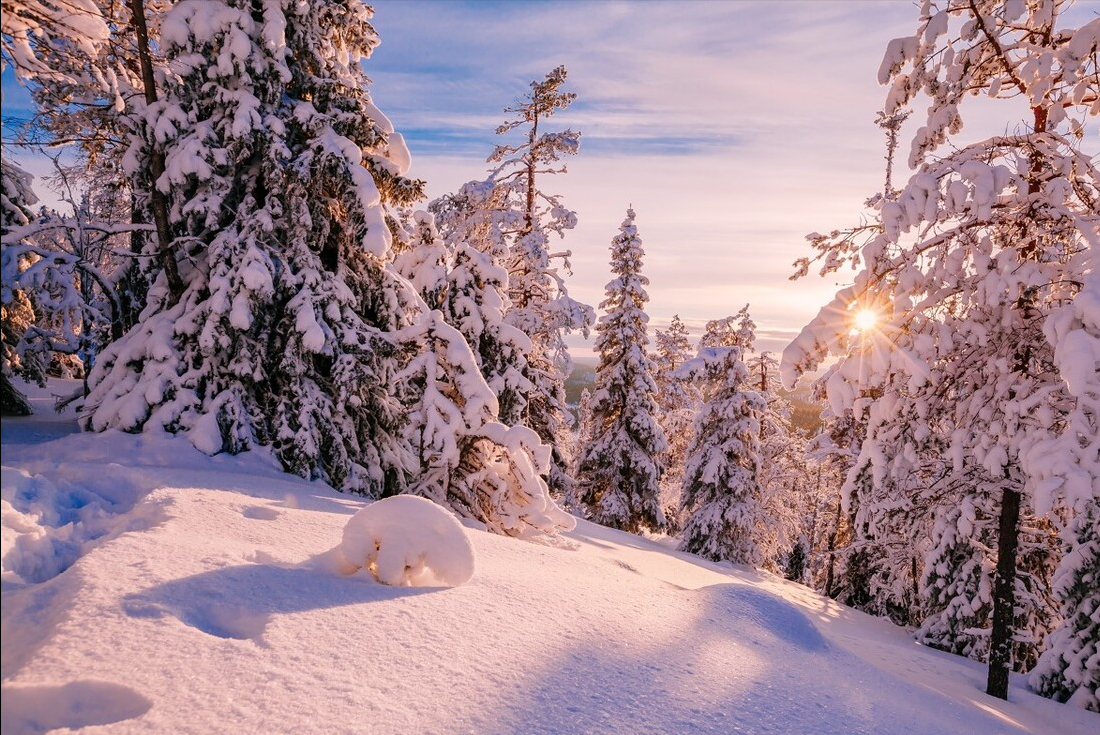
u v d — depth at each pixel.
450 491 12.34
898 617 22.67
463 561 5.89
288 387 11.38
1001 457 9.21
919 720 5.21
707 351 26.75
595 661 4.71
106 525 6.02
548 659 4.58
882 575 23.30
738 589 8.01
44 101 10.61
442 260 15.05
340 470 11.51
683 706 4.27
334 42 13.39
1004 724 6.49
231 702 3.36
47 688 3.14
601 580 7.82
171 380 10.67
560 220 22.75
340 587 5.25
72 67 7.69
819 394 12.48
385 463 12.98
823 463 24.92
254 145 11.47
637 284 26.88
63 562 4.96
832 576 29.25
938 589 14.22
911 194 8.62
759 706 4.55
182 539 5.62
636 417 26.41
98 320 11.70
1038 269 8.76
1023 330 9.45
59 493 6.28
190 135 11.13
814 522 34.25
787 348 9.62
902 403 9.84
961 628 13.56
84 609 3.97
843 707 4.95
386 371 12.88
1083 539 10.88
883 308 9.66
